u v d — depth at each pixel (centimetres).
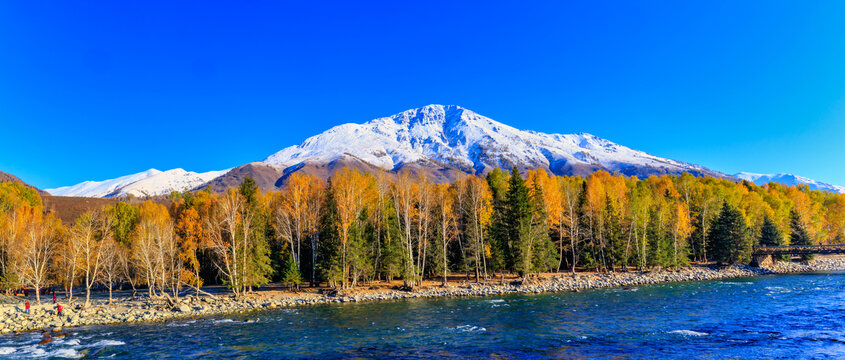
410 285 5797
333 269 5588
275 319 3978
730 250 7656
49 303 5438
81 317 4262
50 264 5959
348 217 5675
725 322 3275
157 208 8388
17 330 3741
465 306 4456
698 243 8588
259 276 5509
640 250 7200
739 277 6731
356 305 4766
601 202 7500
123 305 4969
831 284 5434
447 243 6644
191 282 5488
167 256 5466
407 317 3891
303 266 6334
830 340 2670
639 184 10362
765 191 11144
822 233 9594
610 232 7088
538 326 3328
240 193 6084
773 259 8188
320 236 6297
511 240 6209
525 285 5944
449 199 6850
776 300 4216
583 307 4156
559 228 7106
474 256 6353
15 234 6088
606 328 3181
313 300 5141
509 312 4006
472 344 2825
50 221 7025
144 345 3064
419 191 6138
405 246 6006
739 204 9444
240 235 5609
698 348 2566
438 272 6475
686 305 4084
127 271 5862
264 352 2784
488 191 7100
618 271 7312
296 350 2812
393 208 6738
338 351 2756
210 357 2708
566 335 2994
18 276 5481
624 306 4138
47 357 2806
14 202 9819
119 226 6981
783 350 2477
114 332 3547
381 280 6750
